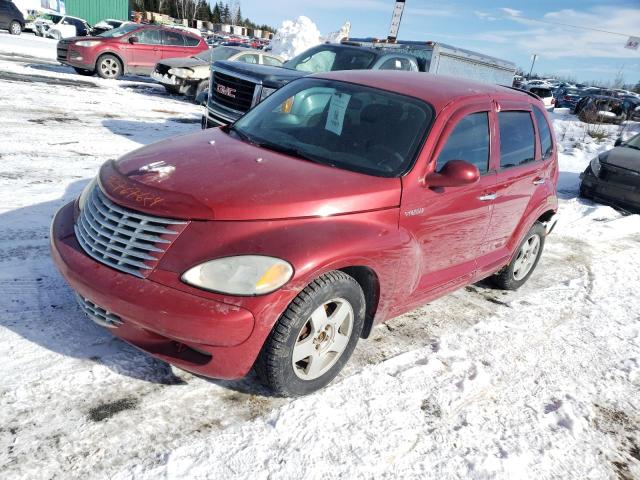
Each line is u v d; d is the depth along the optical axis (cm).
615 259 646
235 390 288
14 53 1797
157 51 1559
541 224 505
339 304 284
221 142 343
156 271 246
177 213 255
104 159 678
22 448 227
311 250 256
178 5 6875
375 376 322
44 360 281
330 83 396
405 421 287
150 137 848
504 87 470
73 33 2838
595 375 370
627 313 486
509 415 309
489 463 267
